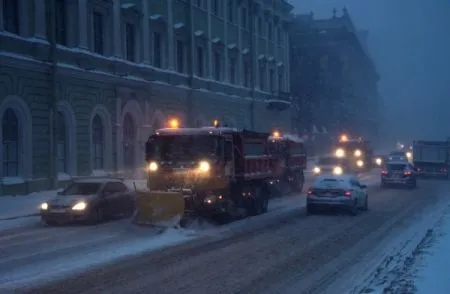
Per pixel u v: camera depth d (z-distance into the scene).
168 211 16.58
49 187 27.11
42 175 26.81
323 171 41.53
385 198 27.84
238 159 19.09
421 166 45.06
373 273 10.98
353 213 20.67
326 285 10.09
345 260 12.36
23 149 25.77
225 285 9.92
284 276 10.73
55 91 27.28
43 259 11.97
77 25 29.03
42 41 26.45
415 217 20.20
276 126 57.09
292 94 71.25
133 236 15.37
